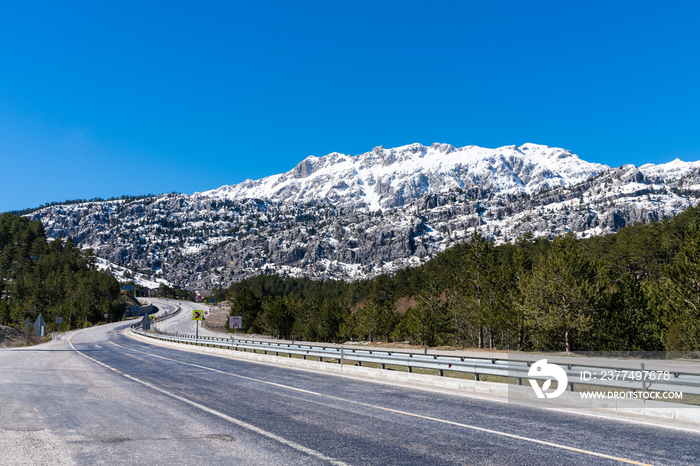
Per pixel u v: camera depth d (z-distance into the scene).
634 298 34.22
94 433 7.95
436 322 55.28
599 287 32.38
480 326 45.44
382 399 12.06
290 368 21.30
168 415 9.66
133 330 69.38
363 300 133.50
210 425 8.69
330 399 12.01
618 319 32.12
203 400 11.66
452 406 11.02
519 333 38.09
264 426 8.62
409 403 11.44
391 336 68.81
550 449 7.02
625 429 8.47
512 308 38.25
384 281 117.75
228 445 7.20
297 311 82.81
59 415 9.56
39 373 18.16
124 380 15.99
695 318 26.28
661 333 31.50
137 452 6.74
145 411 10.10
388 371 16.78
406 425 8.77
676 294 27.62
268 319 81.62
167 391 13.26
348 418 9.45
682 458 6.54
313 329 77.88
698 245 27.62
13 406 10.55
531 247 99.50
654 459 6.49
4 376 16.92
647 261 63.53
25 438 7.48
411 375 15.78
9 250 166.88
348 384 15.31
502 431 8.27
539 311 32.31
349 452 6.82
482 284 46.38
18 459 6.28
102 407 10.58
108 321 125.62
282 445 7.21
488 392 13.14
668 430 8.38
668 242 60.88
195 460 6.36
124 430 8.22
